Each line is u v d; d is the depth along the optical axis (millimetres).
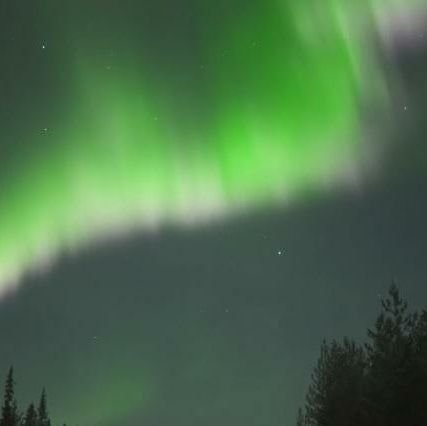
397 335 27062
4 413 52062
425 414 25062
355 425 29250
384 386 26297
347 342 33156
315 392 34469
